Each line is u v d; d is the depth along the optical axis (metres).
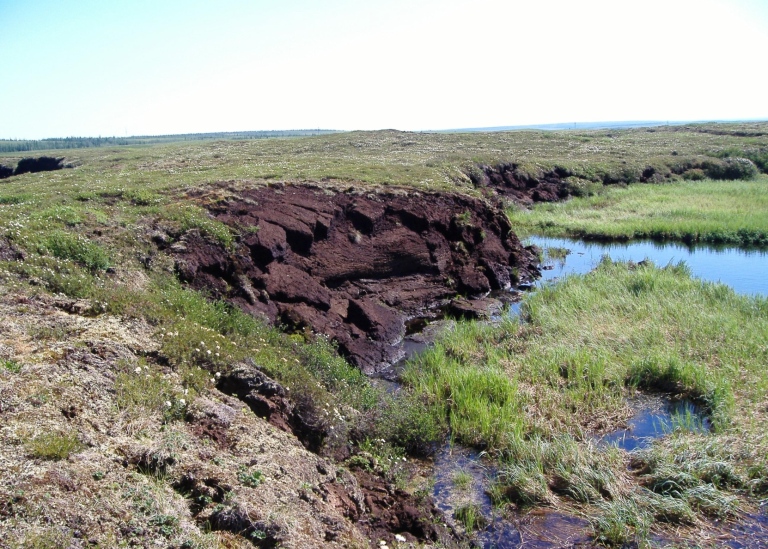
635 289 16.88
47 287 9.34
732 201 31.73
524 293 18.78
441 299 17.86
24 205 14.56
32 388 6.14
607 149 47.84
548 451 8.62
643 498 7.56
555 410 10.06
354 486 7.24
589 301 15.72
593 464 8.40
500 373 11.45
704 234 25.73
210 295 12.73
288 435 7.52
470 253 20.14
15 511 4.53
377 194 19.70
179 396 7.02
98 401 6.43
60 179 23.50
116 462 5.59
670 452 8.52
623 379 11.22
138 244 12.75
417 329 15.72
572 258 23.23
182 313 10.42
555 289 17.45
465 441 9.46
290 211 16.98
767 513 7.38
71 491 4.95
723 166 41.66
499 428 9.48
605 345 12.80
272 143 44.72
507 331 14.34
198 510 5.48
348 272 16.67
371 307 15.22
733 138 55.34
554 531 7.27
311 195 18.50
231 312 12.28
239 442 6.70
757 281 19.09
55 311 8.40
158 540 4.84
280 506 5.77
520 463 8.52
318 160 28.64
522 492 7.91
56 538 4.40
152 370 7.48
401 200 19.78
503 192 33.62
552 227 28.20
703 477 8.02
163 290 11.41
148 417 6.50
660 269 19.00
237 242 14.60
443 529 7.13
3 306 8.09
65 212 13.20
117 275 11.28
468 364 12.59
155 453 5.88
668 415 10.07
